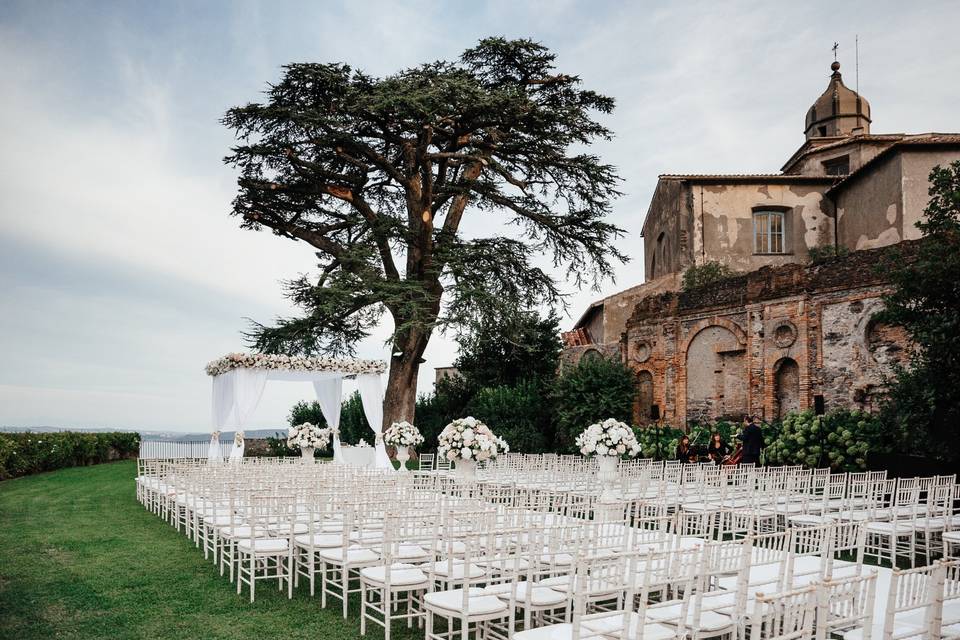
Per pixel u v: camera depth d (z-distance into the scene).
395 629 6.61
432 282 26.38
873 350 18.62
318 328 25.16
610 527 6.68
